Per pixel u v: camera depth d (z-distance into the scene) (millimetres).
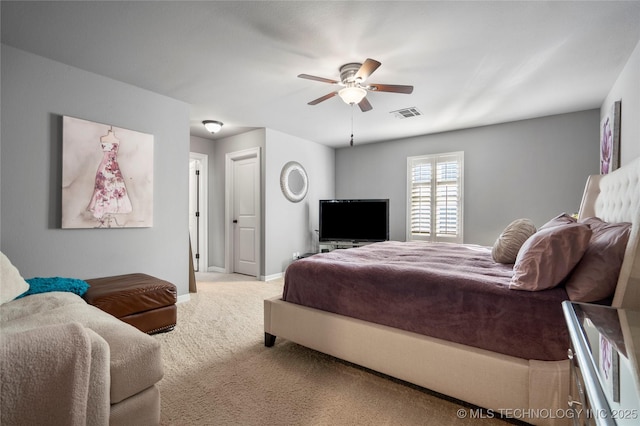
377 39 2240
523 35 2174
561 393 1247
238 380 1835
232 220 5312
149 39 2252
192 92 3268
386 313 1795
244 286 4281
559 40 2234
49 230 2545
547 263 1406
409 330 1709
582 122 3803
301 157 5344
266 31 2152
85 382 981
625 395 596
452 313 1579
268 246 4723
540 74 2781
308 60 2559
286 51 2416
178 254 3482
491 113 3912
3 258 1845
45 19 1997
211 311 3166
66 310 1615
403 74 2789
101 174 2818
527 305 1390
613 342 841
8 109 2338
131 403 1187
